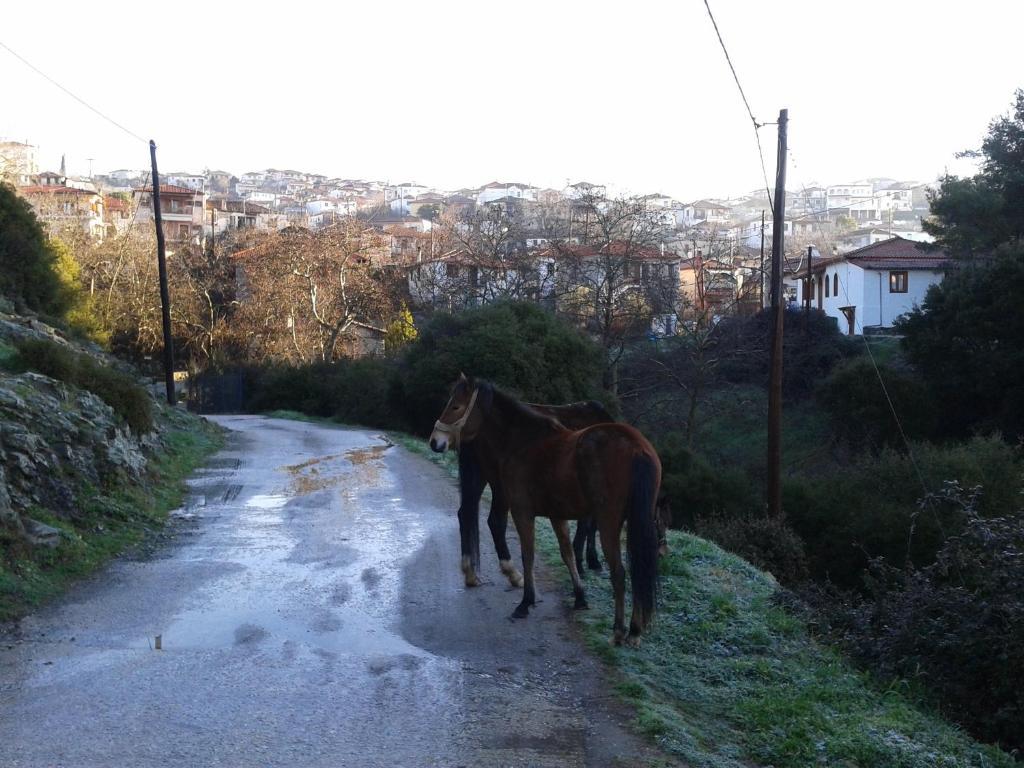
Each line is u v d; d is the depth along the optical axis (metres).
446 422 8.28
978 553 10.12
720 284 60.88
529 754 5.61
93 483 12.38
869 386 37.09
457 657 7.36
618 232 44.38
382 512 13.95
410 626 8.16
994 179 45.59
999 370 35.34
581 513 7.88
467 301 47.84
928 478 27.20
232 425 35.28
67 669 6.81
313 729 5.84
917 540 24.41
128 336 60.03
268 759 5.37
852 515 26.28
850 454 36.66
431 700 6.42
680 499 28.38
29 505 10.48
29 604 8.40
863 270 55.22
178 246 69.12
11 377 13.92
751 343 43.75
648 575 7.21
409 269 57.53
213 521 13.01
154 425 19.09
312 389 49.41
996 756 7.14
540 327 35.12
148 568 10.09
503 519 9.29
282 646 7.51
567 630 8.09
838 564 25.62
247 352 61.59
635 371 45.09
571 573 8.60
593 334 44.19
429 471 19.17
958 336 37.12
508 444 8.34
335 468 19.52
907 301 55.06
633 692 6.67
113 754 5.35
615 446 7.47
